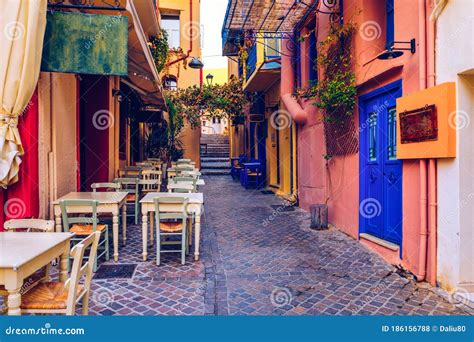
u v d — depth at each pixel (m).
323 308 4.14
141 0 9.55
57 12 4.95
